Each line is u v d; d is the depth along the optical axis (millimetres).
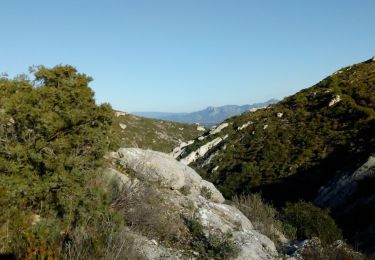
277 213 16531
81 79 9125
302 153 34688
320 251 11773
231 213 13047
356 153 29953
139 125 101062
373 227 17047
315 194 27500
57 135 8430
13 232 7145
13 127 8047
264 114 49062
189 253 9453
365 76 47594
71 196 8062
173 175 12961
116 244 7512
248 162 37562
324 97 45562
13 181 7336
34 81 8805
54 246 6922
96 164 9031
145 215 9750
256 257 10172
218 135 48344
